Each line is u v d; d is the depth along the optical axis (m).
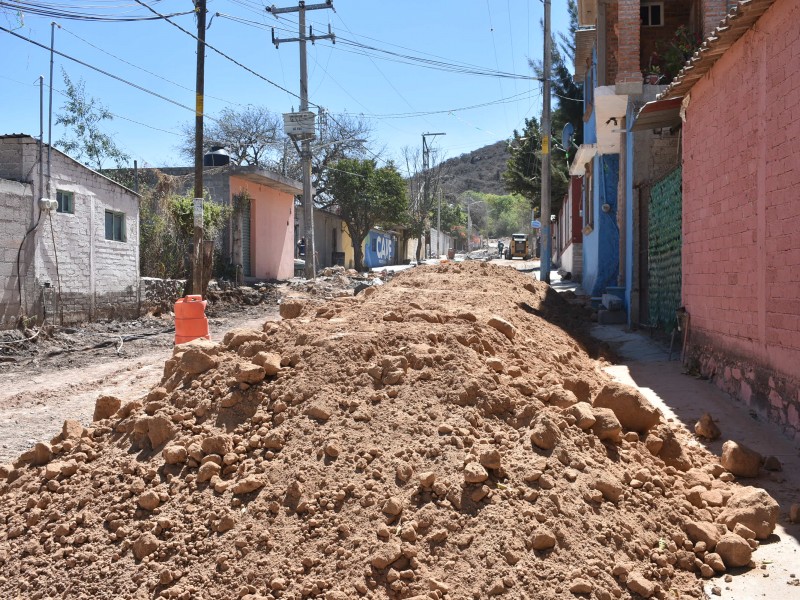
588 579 3.19
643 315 12.54
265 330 5.61
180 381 5.03
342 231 43.53
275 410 4.39
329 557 3.32
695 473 4.60
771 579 3.49
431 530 3.38
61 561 3.56
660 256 11.05
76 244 15.51
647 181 12.45
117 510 3.82
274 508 3.62
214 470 3.92
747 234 6.79
